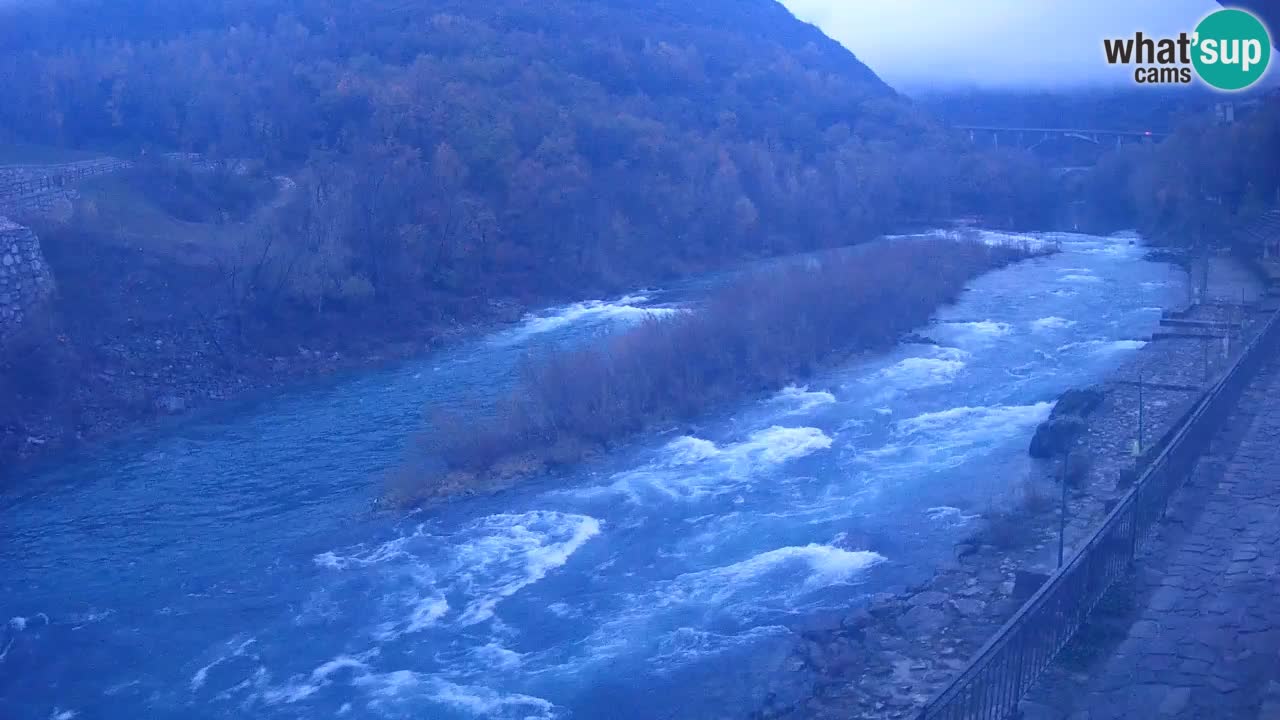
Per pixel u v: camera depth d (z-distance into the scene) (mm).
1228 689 12117
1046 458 26500
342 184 54375
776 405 34250
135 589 23172
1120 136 106188
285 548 25141
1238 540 16391
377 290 50375
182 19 91438
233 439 34625
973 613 18188
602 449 30812
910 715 14883
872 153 90750
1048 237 80188
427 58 80125
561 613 20672
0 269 36281
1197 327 40688
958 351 40312
